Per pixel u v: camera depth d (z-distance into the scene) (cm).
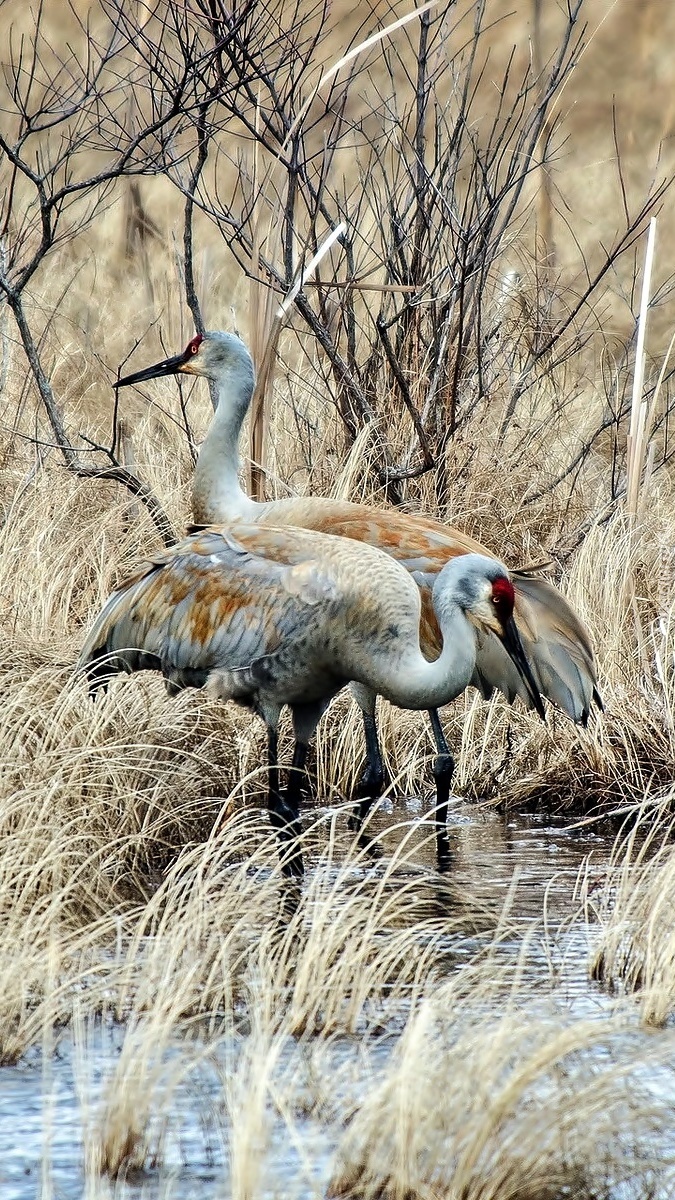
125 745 1644
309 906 1402
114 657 1783
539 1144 974
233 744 1881
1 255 2186
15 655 1856
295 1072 1125
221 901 1380
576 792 1914
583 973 1357
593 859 1708
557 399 2498
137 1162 1018
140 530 2216
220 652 1697
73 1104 1096
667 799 1720
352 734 1972
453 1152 980
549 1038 1092
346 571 1650
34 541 2109
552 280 2686
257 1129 973
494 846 1764
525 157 2322
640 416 2247
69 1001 1230
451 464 2275
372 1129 995
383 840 1781
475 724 2016
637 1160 997
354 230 2345
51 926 1299
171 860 1645
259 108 2214
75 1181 994
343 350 2423
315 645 1659
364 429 2188
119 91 3080
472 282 2291
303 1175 989
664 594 2170
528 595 1795
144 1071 1058
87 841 1542
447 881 1598
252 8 2091
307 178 2244
